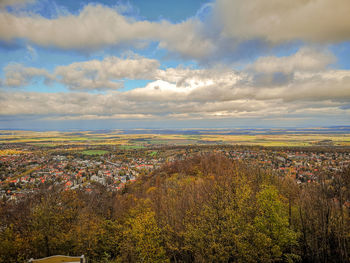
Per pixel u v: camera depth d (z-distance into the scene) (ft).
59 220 159.43
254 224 144.56
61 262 117.80
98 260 154.40
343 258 128.06
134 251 149.38
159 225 180.45
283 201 193.67
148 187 370.12
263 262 128.77
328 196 161.99
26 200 249.96
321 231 140.56
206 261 135.54
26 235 144.56
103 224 186.60
